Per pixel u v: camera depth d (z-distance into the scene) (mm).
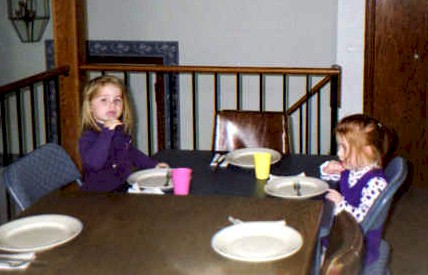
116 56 5918
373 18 4648
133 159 2861
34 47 6090
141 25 5809
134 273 1641
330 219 2170
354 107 4832
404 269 3574
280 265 1675
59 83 4270
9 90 3584
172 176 2490
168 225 1965
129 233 1905
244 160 2867
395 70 4707
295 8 5520
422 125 4754
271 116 3314
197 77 5812
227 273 1634
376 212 2176
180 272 1644
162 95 5918
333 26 5488
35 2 5949
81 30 4273
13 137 6297
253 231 1868
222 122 3355
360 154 2445
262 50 5656
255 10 5586
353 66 4758
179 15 5727
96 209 2117
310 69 4016
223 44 5707
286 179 2518
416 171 4824
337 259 1479
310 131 5723
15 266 1688
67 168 2695
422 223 4219
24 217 2029
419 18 4594
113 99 2760
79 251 1780
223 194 2422
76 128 4312
